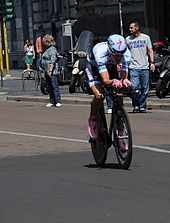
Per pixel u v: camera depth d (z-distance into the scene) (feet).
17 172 47.34
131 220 32.76
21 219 33.71
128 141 45.16
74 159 52.39
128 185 41.19
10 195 39.55
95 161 49.55
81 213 34.47
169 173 45.01
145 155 52.85
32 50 179.83
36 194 39.55
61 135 66.95
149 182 41.96
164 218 32.99
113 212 34.45
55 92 96.99
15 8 249.34
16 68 251.60
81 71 113.70
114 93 45.11
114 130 46.42
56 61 96.89
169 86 96.17
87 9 179.83
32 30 241.14
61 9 219.20
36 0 236.22
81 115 85.15
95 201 37.11
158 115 81.41
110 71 46.50
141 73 80.89
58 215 34.24
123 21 169.48
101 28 172.55
